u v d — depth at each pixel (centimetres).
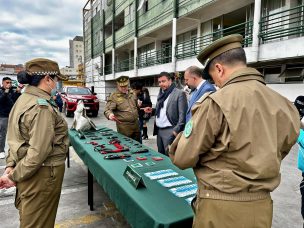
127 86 409
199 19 1266
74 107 1157
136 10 1689
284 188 365
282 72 853
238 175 111
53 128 173
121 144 318
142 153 277
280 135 113
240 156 108
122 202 175
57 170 185
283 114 115
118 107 411
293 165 472
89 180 294
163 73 339
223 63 124
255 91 114
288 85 784
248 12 1032
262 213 113
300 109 202
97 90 2719
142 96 688
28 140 172
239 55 123
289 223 275
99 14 2538
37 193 177
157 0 1441
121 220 272
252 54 810
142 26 1652
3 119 513
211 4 1039
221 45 124
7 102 508
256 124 108
